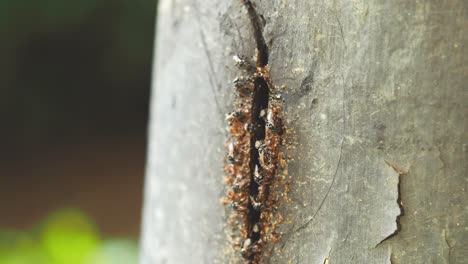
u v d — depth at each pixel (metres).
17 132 2.14
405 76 0.42
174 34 0.52
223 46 0.47
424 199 0.42
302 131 0.44
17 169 2.08
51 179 2.04
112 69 2.14
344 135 0.43
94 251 0.91
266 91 0.45
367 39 0.42
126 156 2.17
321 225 0.44
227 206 0.47
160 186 0.54
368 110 0.42
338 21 0.43
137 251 0.92
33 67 2.10
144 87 2.21
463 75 0.41
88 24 2.03
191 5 0.49
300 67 0.44
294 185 0.44
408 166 0.42
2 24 1.96
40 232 1.00
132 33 2.05
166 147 0.53
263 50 0.45
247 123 0.46
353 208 0.43
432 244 0.43
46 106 2.15
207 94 0.48
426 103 0.42
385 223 0.43
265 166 0.44
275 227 0.45
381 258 0.43
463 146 0.42
